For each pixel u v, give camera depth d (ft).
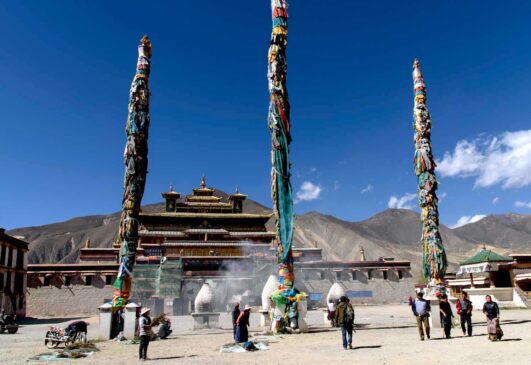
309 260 259.19
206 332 83.35
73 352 52.44
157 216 256.52
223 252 242.99
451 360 40.60
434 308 75.77
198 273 205.57
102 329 70.28
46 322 142.82
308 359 44.01
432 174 86.33
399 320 104.12
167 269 191.42
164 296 186.70
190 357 48.26
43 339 78.89
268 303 85.76
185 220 262.06
